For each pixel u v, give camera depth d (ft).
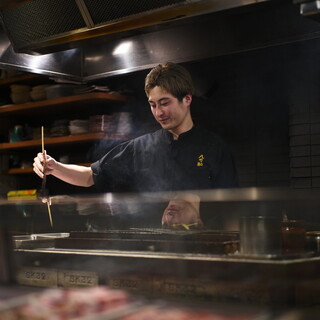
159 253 5.72
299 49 11.76
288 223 6.00
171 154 8.78
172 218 7.30
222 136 13.17
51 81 15.52
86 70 11.61
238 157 12.95
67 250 6.33
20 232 8.57
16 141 15.53
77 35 9.44
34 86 16.06
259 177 12.64
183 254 5.56
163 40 10.70
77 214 10.13
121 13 8.75
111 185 9.29
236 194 6.98
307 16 7.23
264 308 4.28
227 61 12.71
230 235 5.71
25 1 9.57
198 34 10.36
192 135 8.74
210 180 8.59
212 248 5.57
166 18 8.39
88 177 9.35
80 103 14.51
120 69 11.20
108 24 8.94
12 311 4.08
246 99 12.82
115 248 6.21
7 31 10.18
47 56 10.99
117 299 4.43
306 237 5.97
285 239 5.80
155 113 8.59
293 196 7.26
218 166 8.59
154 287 5.42
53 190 15.19
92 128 13.85
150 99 8.56
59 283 6.11
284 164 12.32
